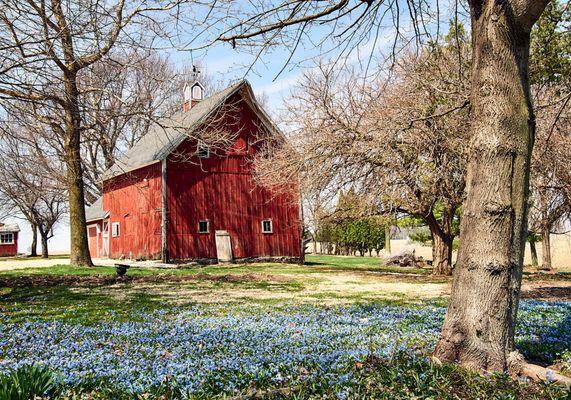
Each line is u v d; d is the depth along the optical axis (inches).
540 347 264.1
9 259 1857.8
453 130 672.4
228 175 1229.1
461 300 227.1
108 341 276.7
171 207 1156.5
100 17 479.5
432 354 231.6
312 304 471.8
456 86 550.6
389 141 690.8
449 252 892.6
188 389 177.3
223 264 1171.3
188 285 696.4
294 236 1295.5
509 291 224.4
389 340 259.8
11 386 156.9
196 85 1507.1
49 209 2052.2
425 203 768.9
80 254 975.6
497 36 233.0
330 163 759.7
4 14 443.2
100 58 577.3
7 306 476.7
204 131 982.4
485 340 219.9
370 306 439.5
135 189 1299.2
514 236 227.0
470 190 236.1
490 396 177.8
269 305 463.2
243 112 1252.5
